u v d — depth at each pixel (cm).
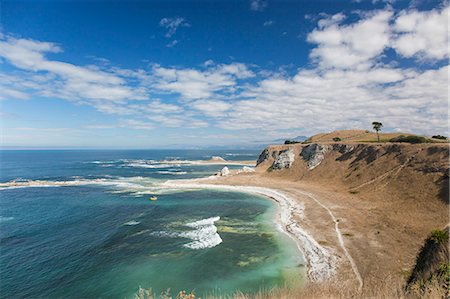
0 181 8850
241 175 9012
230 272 2533
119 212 4753
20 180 9056
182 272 2564
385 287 1151
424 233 2978
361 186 5503
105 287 2342
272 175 8581
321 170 7475
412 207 3831
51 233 3662
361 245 2902
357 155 7044
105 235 3559
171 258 2848
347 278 2241
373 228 3375
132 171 12100
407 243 2817
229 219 4247
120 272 2583
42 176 10212
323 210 4400
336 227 3538
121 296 2212
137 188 7238
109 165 15788
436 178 4203
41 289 2322
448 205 3466
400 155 5603
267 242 3222
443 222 3125
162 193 6531
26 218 4422
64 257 2909
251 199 5803
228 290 2231
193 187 7288
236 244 3178
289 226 3769
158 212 4731
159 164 16662
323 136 12438
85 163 17588
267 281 2350
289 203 5188
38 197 6109
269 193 6272
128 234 3584
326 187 6278
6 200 5822
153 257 2877
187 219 4275
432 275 1247
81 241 3359
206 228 3788
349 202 4741
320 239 3175
